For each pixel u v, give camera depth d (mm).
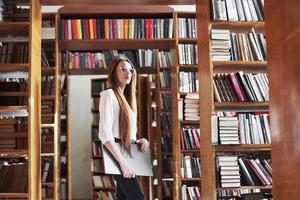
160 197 6168
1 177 3826
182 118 5527
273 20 2391
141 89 6875
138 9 5871
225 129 3736
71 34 5711
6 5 4289
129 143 3223
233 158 3740
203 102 4047
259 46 3941
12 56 4148
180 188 5531
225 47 3875
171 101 6289
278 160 2344
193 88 5699
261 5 3916
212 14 3846
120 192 3312
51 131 5691
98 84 8664
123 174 3109
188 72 5754
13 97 4102
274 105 2391
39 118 4047
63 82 6160
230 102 3824
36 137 3883
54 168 5555
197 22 4277
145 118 6797
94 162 8391
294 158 2164
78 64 6145
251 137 3775
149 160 3301
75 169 9750
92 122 8680
